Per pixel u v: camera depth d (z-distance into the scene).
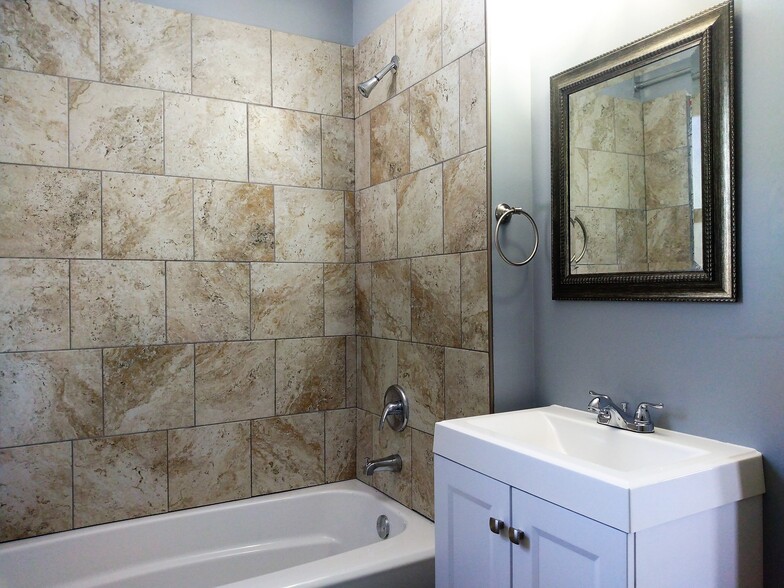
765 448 1.42
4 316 2.20
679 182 1.59
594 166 1.84
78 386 2.31
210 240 2.54
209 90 2.54
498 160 2.03
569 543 1.30
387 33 2.59
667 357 1.65
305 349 2.75
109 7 2.36
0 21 2.19
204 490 2.54
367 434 2.77
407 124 2.46
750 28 1.44
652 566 1.20
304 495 2.68
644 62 1.68
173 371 2.47
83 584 2.26
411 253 2.43
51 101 2.26
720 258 1.49
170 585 2.40
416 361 2.40
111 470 2.37
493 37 2.03
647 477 1.22
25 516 2.23
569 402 1.97
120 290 2.38
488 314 2.02
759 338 1.43
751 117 1.44
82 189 2.31
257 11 2.66
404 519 2.36
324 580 1.87
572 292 1.92
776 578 1.39
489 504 1.54
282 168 2.70
